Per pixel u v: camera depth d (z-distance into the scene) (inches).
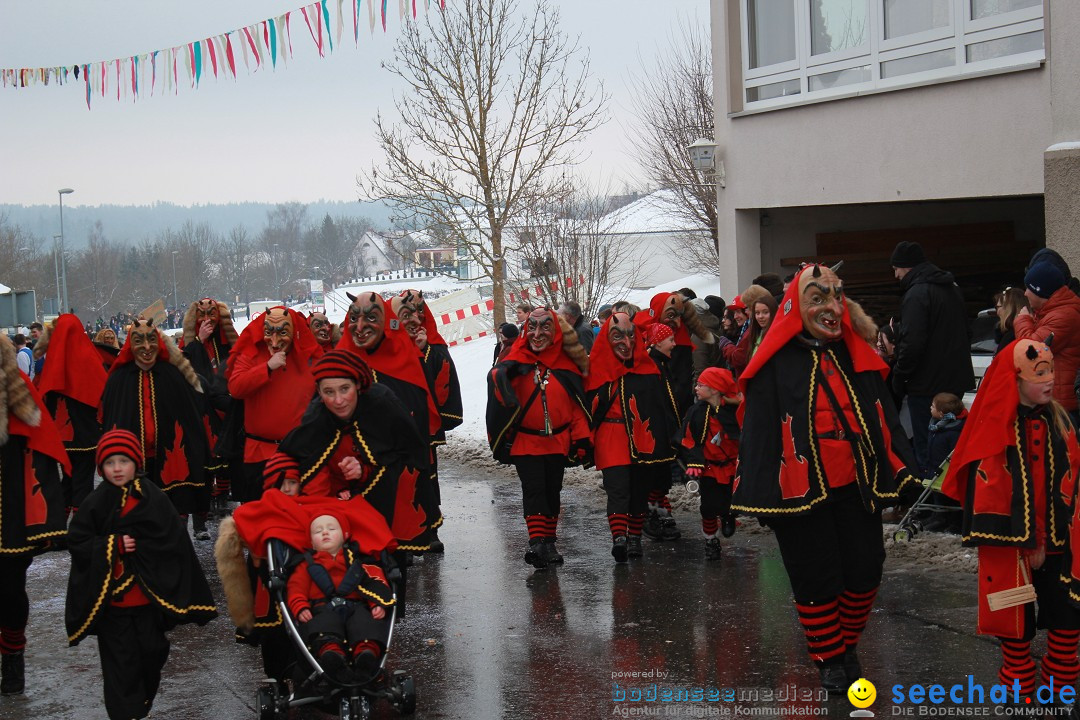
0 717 254.1
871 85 498.0
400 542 257.9
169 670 284.2
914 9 481.1
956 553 338.6
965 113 454.3
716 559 361.4
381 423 245.6
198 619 239.9
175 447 392.8
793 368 238.5
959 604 296.0
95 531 233.9
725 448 353.7
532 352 365.4
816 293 236.4
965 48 459.2
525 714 239.1
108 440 236.7
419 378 325.4
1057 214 391.9
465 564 377.4
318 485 242.1
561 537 410.6
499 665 272.2
